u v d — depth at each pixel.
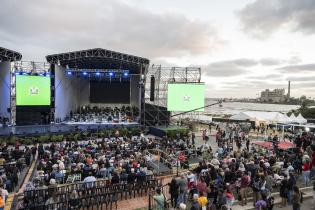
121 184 14.80
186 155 24.00
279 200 14.62
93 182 14.52
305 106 78.56
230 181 14.40
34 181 15.41
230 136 33.12
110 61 46.38
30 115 40.09
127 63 46.28
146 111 41.12
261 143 24.91
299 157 18.80
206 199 11.84
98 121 43.78
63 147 23.88
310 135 29.05
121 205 14.09
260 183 13.66
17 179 16.95
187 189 13.95
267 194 12.88
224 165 16.33
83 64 50.03
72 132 33.06
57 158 19.11
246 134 39.38
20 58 38.44
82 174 16.48
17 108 38.22
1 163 18.56
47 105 38.97
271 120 35.62
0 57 37.66
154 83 40.25
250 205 14.05
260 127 42.84
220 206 12.47
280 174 16.62
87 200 13.05
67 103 46.25
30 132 32.34
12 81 36.94
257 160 17.61
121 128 36.91
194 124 47.06
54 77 39.47
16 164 19.12
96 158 19.52
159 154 22.84
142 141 26.69
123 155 20.66
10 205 13.80
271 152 22.31
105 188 14.34
